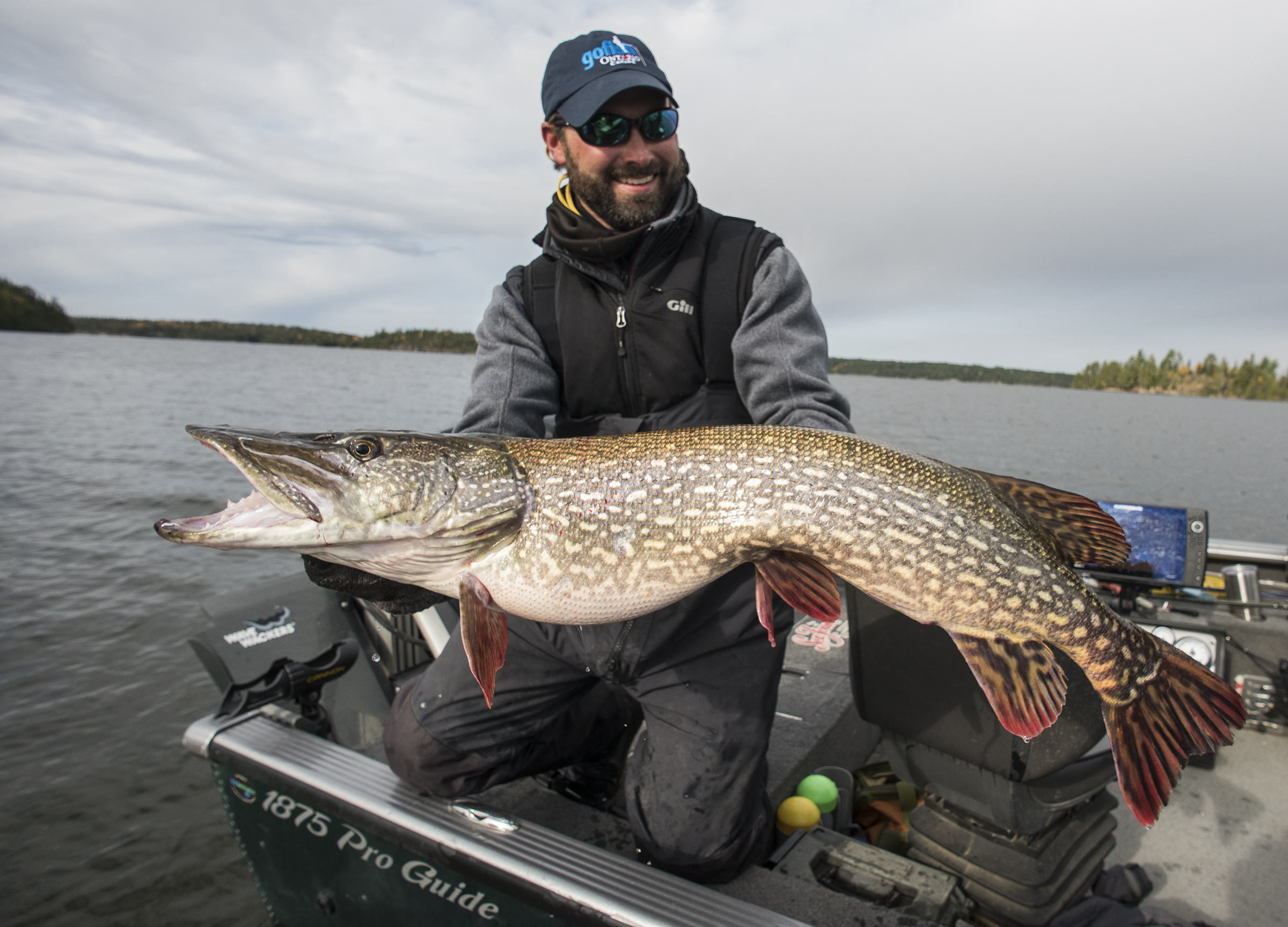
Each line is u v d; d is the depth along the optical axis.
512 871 1.53
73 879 3.33
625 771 2.22
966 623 1.55
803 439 1.58
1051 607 1.53
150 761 4.29
